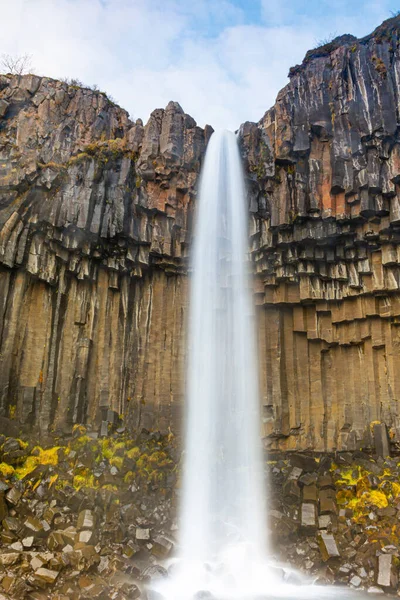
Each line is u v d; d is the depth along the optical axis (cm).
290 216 1883
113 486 1566
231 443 1870
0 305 1667
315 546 1460
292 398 1942
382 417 1816
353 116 1883
